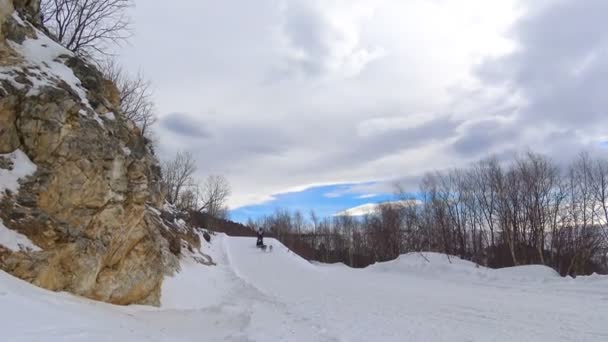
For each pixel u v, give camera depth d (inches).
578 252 1355.8
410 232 2381.9
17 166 337.4
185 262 733.9
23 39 397.7
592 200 1397.6
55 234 333.1
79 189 366.9
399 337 369.4
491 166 1670.8
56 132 361.4
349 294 692.7
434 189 1998.0
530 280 818.8
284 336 362.3
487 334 382.6
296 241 3403.1
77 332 200.4
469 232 1860.2
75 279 342.0
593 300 571.5
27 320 194.9
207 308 506.6
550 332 388.5
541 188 1483.8
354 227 3248.0
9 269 291.0
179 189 1802.4
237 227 3385.8
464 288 789.2
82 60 444.8
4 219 309.1
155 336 273.1
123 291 412.8
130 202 431.2
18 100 352.2
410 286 839.7
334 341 350.0
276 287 781.9
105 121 419.5
